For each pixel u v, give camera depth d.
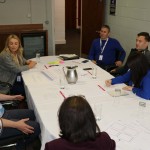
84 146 1.08
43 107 2.05
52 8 5.53
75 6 10.20
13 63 3.15
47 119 1.85
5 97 2.57
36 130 2.05
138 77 2.31
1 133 1.98
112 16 5.31
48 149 1.08
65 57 3.66
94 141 1.10
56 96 2.29
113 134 1.63
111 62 4.11
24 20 5.46
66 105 1.10
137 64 2.28
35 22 5.54
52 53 5.86
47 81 2.71
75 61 3.56
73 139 1.08
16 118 2.27
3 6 5.21
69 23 10.59
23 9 5.37
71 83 2.61
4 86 3.07
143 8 4.24
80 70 3.08
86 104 1.11
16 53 3.35
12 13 5.32
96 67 3.25
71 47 7.51
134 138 1.58
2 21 5.30
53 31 5.71
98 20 5.68
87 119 1.08
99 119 1.82
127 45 4.90
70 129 1.07
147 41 3.26
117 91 2.34
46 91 2.41
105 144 1.13
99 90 2.43
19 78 3.25
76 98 1.14
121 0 4.86
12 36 3.26
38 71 3.09
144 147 1.49
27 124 2.04
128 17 4.71
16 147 2.09
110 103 2.12
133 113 1.93
